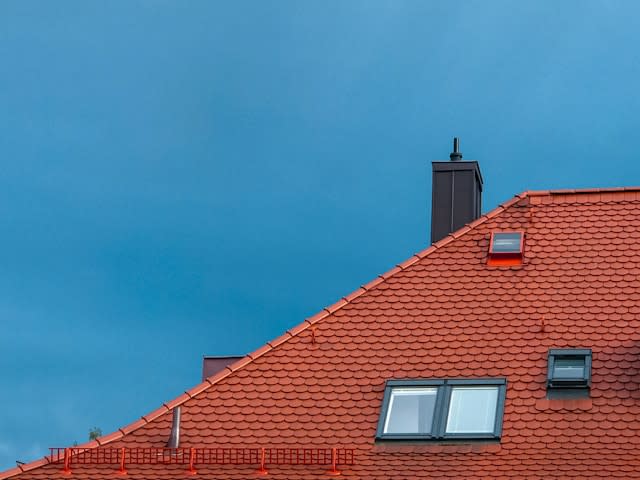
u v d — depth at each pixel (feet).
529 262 75.25
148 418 70.03
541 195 79.20
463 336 71.67
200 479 64.90
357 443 67.05
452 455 65.36
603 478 61.21
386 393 69.10
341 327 73.36
